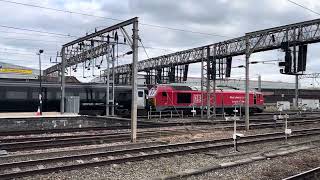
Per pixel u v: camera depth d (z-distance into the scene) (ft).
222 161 55.83
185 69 190.19
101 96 164.86
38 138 78.33
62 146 68.08
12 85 144.97
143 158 55.93
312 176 46.14
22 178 43.06
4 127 102.37
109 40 136.05
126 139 79.15
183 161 55.47
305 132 100.89
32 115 126.31
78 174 45.62
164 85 181.27
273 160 57.67
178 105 182.91
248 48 110.52
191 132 96.48
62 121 113.70
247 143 73.72
